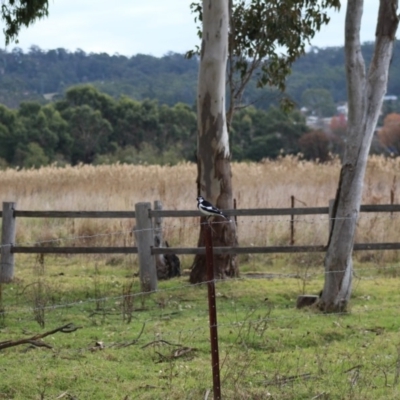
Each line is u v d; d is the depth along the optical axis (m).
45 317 13.48
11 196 28.53
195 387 9.71
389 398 9.47
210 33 16.56
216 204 16.91
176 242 19.91
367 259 19.02
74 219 22.36
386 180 30.83
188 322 13.05
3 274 16.78
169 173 34.09
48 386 9.93
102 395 9.60
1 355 11.13
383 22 13.49
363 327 12.77
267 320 12.41
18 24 19.78
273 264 18.94
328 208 15.36
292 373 10.38
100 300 13.88
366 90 13.59
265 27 21.12
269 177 31.42
